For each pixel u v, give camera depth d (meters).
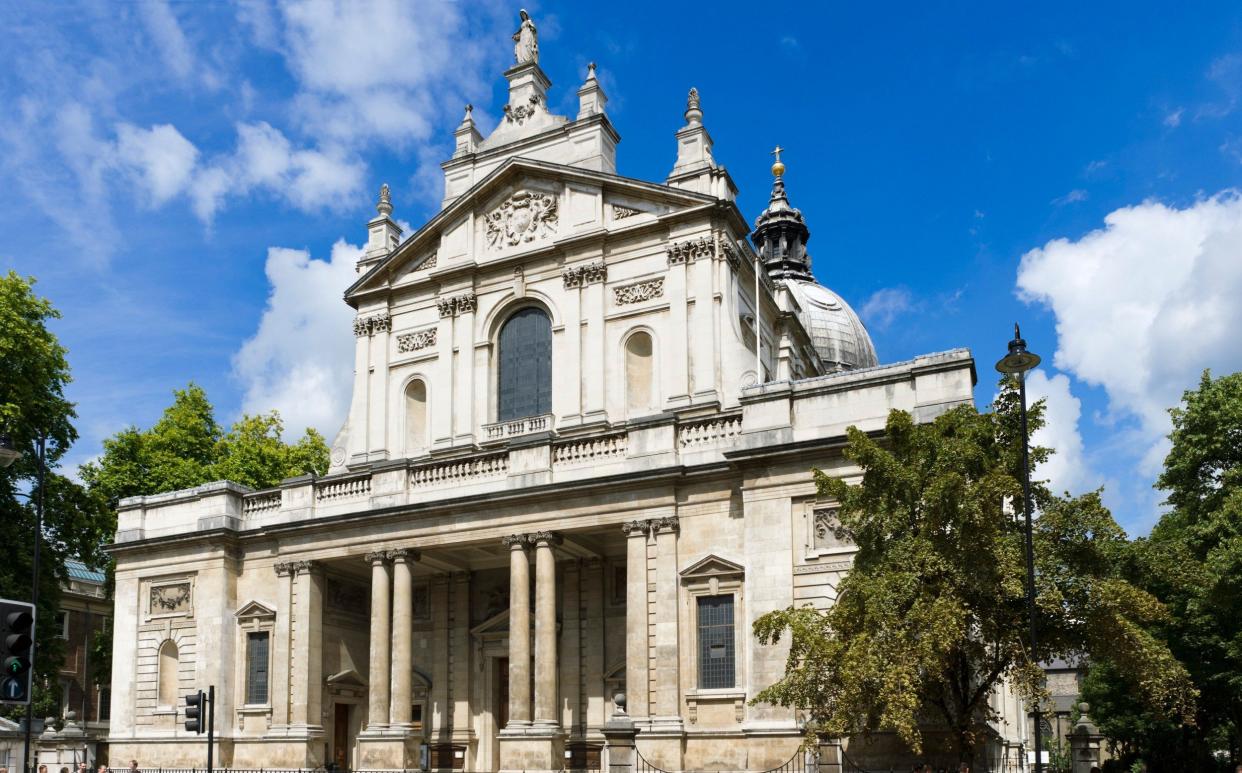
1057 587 27.42
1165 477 47.59
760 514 36.66
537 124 52.44
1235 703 46.47
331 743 45.81
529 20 54.16
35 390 51.59
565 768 38.75
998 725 45.03
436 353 50.91
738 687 36.06
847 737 32.69
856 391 36.62
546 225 49.59
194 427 67.44
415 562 43.62
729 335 45.09
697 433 39.16
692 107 48.97
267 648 46.00
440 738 45.78
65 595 80.62
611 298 47.66
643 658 37.59
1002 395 29.75
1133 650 27.09
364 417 51.94
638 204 47.84
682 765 36.19
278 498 47.34
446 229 51.84
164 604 48.56
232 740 45.72
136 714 48.00
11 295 51.25
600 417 46.22
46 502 51.53
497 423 48.31
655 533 38.38
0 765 44.19
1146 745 59.84
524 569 40.31
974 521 26.64
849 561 35.06
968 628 27.42
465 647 46.28
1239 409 44.41
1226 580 38.22
